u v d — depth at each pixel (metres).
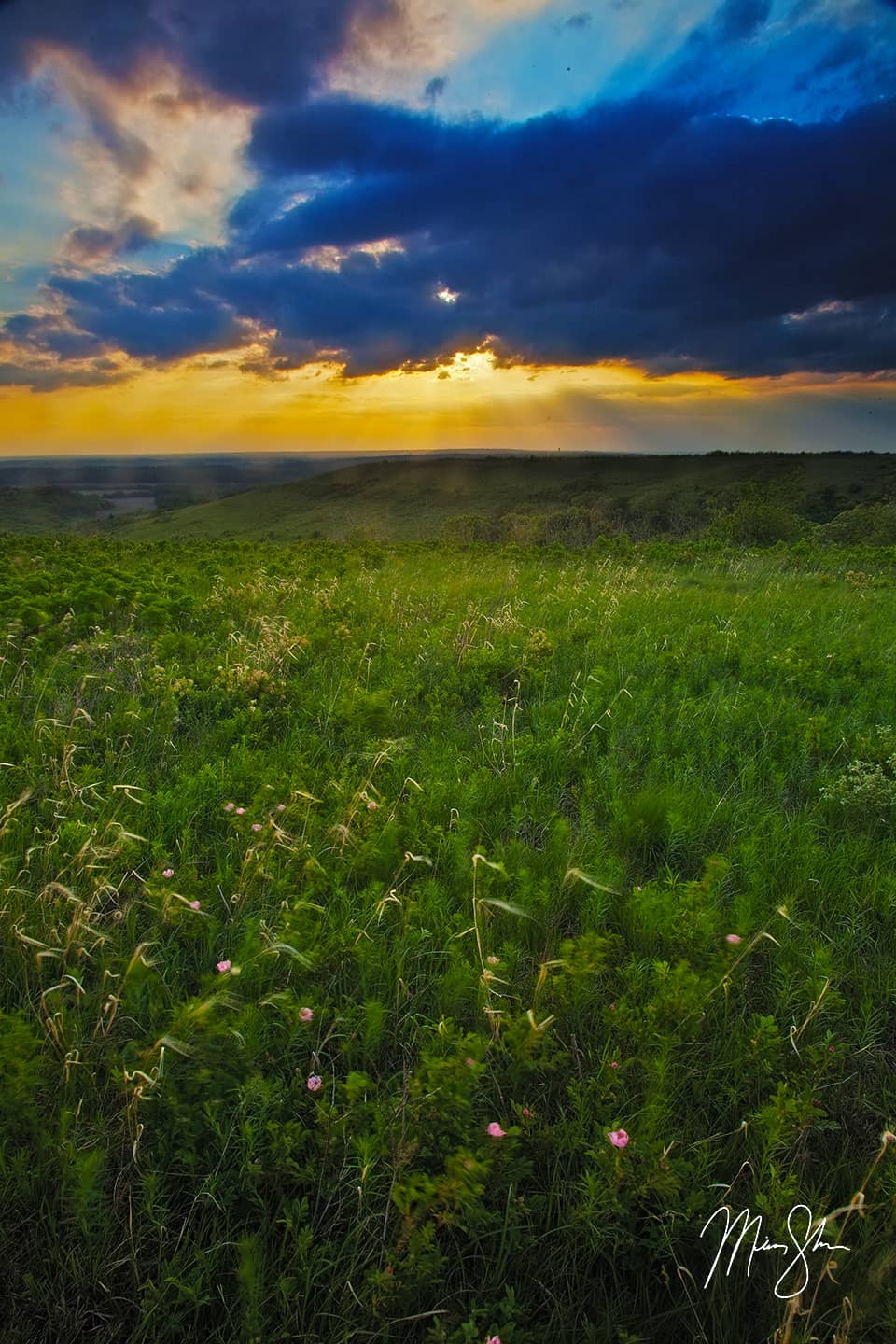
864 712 5.67
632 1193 1.82
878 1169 2.03
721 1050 2.36
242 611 9.30
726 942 2.66
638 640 7.86
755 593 12.11
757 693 6.04
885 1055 2.50
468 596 10.88
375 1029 2.29
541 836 3.86
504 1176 1.89
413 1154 1.90
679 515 68.31
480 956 2.50
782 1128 1.93
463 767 4.46
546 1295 1.77
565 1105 2.23
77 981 2.36
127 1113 2.00
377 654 7.04
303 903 2.72
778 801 4.22
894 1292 1.68
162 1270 1.75
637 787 4.30
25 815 3.59
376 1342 1.66
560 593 11.18
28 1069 1.95
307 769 4.29
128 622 8.55
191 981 2.70
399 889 3.21
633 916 2.98
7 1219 1.87
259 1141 2.02
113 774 4.14
